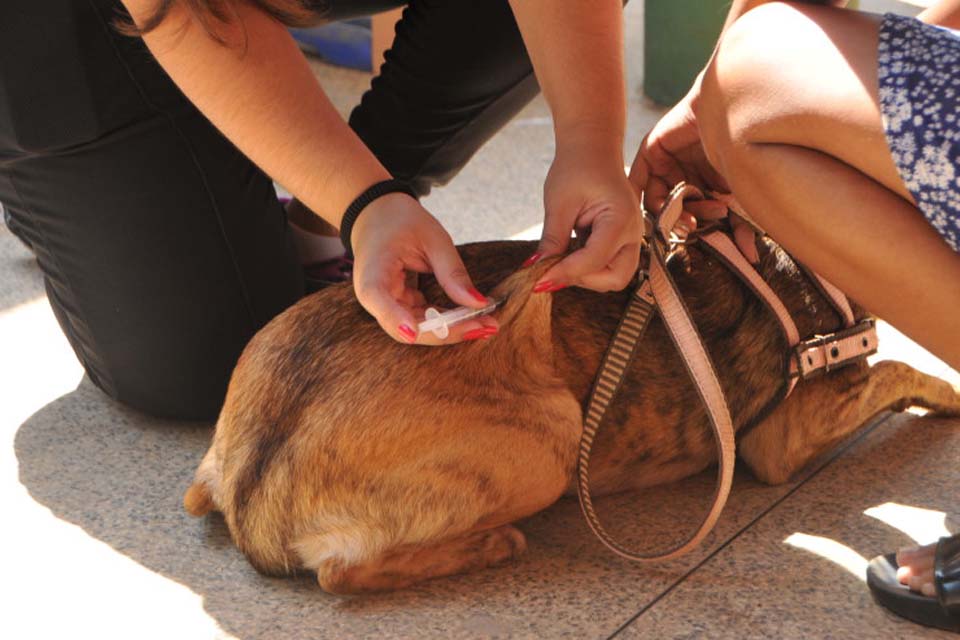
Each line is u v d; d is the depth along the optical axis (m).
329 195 2.07
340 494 2.08
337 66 4.96
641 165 2.51
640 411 2.38
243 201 2.66
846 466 2.59
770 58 1.95
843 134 1.85
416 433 2.08
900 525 2.37
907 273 1.88
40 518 2.44
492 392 2.15
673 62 4.55
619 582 2.23
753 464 2.55
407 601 2.18
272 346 2.19
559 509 2.49
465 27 2.92
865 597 2.17
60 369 3.01
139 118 2.48
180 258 2.60
